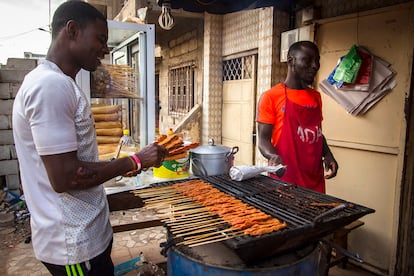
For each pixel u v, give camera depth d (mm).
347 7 2865
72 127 1162
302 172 2264
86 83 2508
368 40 2697
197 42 5680
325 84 3029
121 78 2805
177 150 1832
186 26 6078
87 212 1299
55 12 1240
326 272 2199
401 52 2488
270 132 2275
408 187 2535
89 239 1301
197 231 1258
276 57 3828
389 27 2547
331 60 3016
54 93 1104
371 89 2678
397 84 2535
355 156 2895
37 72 1168
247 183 1889
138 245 3143
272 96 2262
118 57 3709
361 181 2865
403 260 2607
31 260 2863
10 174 4102
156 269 2281
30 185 1261
